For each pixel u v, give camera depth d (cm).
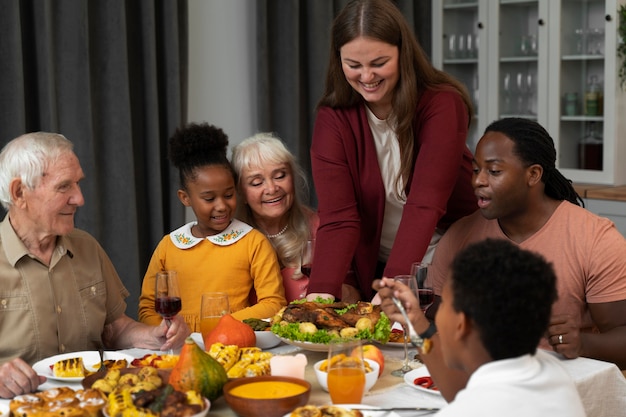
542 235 213
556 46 440
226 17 407
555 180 219
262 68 405
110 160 351
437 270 234
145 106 360
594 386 173
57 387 167
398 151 245
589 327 215
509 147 208
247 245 250
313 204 432
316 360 191
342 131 244
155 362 174
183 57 375
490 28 462
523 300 119
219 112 408
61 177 199
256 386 159
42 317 206
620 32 420
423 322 161
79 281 215
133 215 354
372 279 261
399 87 230
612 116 425
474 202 253
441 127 231
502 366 119
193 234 255
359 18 218
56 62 332
